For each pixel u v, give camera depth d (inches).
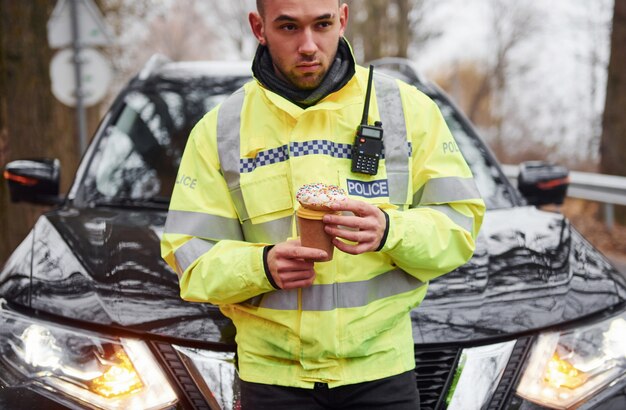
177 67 177.8
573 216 459.8
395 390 83.2
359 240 76.2
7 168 154.5
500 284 109.2
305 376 82.5
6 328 103.2
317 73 80.5
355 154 82.5
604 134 449.4
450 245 83.8
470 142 159.9
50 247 120.6
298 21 78.3
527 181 155.3
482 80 1309.1
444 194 86.2
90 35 324.5
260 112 85.1
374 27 983.0
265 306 83.0
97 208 144.6
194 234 85.4
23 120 309.0
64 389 97.1
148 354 98.3
